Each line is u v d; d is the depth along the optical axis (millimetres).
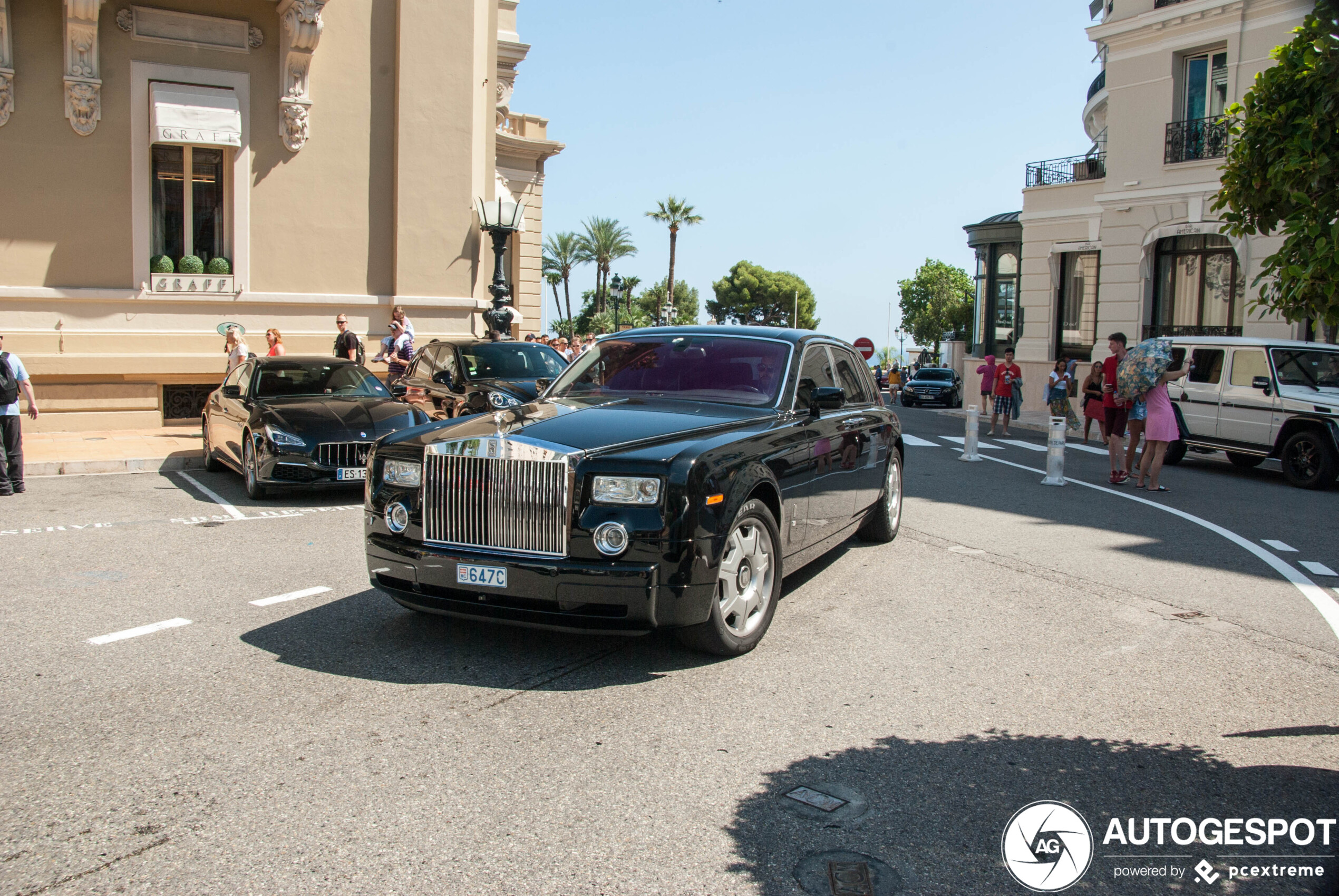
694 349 6391
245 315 14961
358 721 4125
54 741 3895
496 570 4566
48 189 13547
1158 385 11820
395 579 4984
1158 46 22281
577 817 3312
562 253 74125
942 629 5641
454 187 16266
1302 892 2963
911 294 100938
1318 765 3861
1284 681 4852
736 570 4992
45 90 13445
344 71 15469
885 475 7758
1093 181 26859
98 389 14102
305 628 5449
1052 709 4402
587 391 6238
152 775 3592
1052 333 28500
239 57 14688
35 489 10203
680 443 4809
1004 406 21141
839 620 5770
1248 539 8766
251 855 3029
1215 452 15938
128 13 13883
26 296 13430
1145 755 3918
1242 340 14414
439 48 15977
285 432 9328
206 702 4324
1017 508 10156
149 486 10492
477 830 3213
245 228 14859
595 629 4523
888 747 3938
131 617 5648
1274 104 4012
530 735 4004
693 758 3801
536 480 4582
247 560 7102
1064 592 6582
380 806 3369
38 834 3152
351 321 15719
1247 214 4301
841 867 3020
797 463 5648
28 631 5359
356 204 15719
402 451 4973
